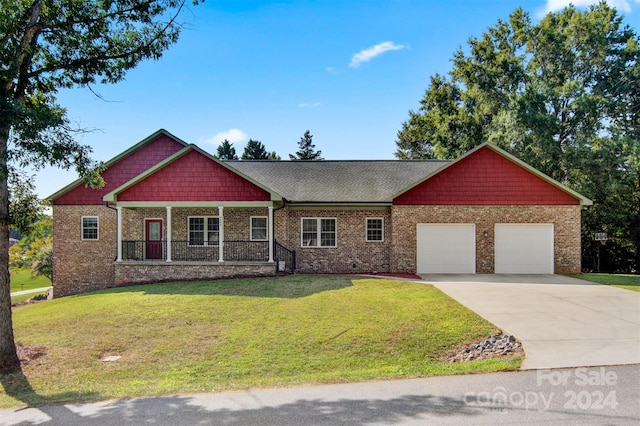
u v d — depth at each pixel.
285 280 17.41
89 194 21.69
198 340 10.60
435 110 44.31
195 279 18.72
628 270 32.41
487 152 20.28
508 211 20.14
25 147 9.62
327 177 22.89
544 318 11.07
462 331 10.23
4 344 9.58
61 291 21.50
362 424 5.20
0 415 6.34
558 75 31.73
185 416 5.77
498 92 34.44
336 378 7.33
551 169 30.38
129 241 19.84
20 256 32.72
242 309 13.02
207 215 20.97
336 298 13.93
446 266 20.12
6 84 9.55
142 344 10.55
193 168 19.14
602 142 27.59
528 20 35.75
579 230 20.03
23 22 10.00
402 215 20.23
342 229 20.72
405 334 10.27
